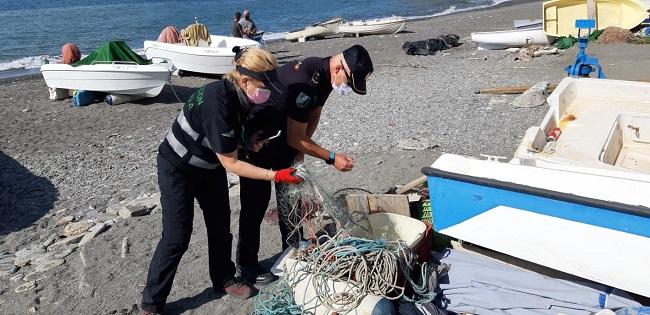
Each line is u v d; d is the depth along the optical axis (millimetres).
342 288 3451
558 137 4383
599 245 3357
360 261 3494
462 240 4066
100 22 30000
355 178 6484
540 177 3502
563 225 3441
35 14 33375
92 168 8211
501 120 8617
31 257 5293
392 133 8438
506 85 11055
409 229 4152
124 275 4719
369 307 3303
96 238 5480
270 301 3703
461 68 13570
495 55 15047
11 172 8180
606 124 4539
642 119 4605
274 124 3758
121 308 4242
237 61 3314
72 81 12531
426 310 3416
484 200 3703
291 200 3986
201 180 3725
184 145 3475
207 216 3961
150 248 5168
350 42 20609
